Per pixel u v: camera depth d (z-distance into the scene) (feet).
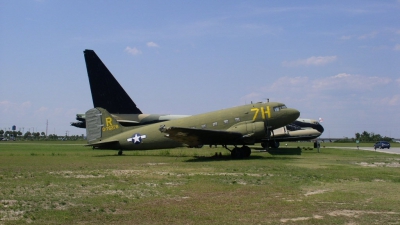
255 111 93.04
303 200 35.76
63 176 53.16
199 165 69.31
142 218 29.04
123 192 39.93
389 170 60.59
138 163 74.13
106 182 47.03
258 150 125.59
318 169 61.67
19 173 56.39
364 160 83.66
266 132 91.50
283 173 55.98
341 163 74.54
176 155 98.94
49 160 81.46
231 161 78.74
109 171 59.26
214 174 55.16
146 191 40.52
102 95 118.93
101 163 73.87
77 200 35.53
